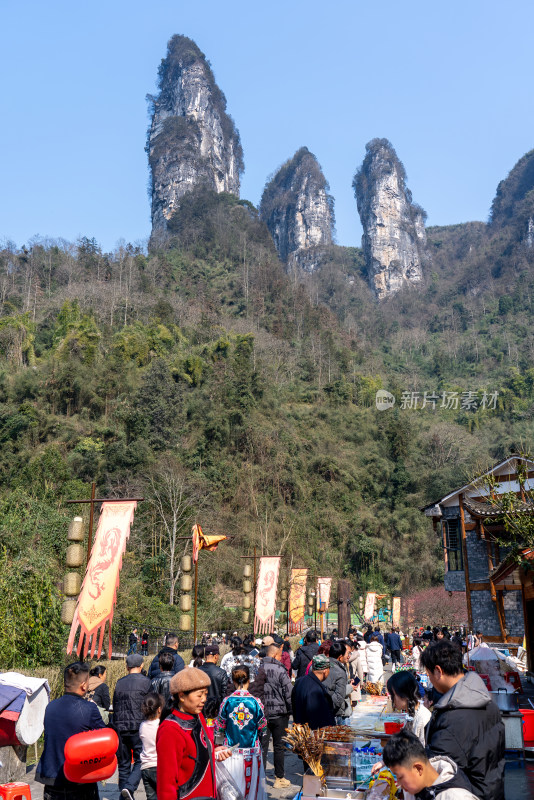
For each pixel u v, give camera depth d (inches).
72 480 2212.1
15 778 292.4
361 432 4458.7
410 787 140.2
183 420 3518.7
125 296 5211.6
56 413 3683.6
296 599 1309.1
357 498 3846.0
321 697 278.7
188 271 6707.7
